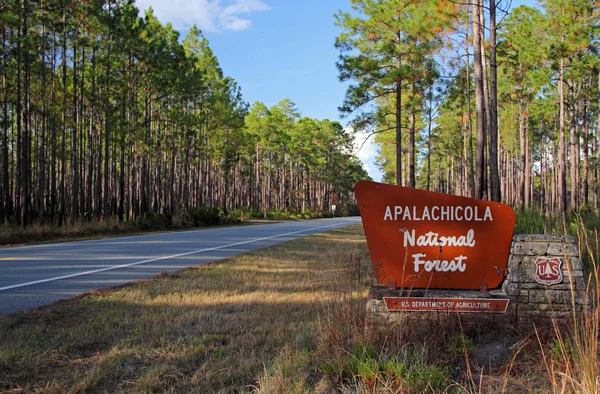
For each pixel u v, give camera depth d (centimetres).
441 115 3994
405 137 3238
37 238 2042
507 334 481
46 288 823
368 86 2308
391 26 2216
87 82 3105
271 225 4181
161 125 4447
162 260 1280
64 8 2398
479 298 500
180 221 3353
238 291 834
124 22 2848
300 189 8994
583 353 358
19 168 2559
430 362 407
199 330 567
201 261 1277
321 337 481
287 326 579
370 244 542
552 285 500
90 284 872
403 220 540
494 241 528
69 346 496
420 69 2233
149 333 551
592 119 4266
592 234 864
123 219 3083
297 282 937
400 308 498
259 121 6412
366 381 362
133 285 872
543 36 2500
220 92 4538
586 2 2291
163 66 3128
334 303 514
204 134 4778
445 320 475
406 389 348
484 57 1844
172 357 466
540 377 387
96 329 566
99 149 3145
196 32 4419
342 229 3475
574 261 503
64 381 401
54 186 2923
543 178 5091
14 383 394
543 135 4425
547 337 462
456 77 2588
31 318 606
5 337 516
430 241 537
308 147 7394
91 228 2469
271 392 362
